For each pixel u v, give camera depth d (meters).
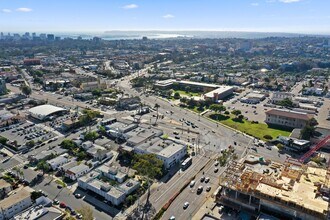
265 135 188.75
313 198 102.88
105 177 136.00
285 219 103.38
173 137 188.00
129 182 128.25
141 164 133.75
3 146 171.00
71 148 164.38
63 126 198.38
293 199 101.94
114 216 110.00
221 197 116.62
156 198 122.12
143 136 176.38
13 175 137.00
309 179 116.50
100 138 183.00
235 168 128.38
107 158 157.25
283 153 165.62
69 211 111.88
